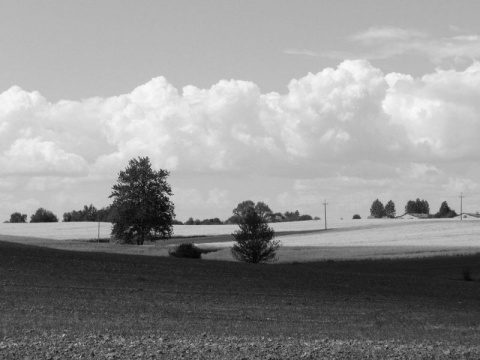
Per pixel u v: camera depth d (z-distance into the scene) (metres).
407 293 48.19
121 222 119.69
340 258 85.06
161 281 46.22
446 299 46.12
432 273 71.56
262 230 78.31
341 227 162.38
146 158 122.56
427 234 126.06
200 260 65.94
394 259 82.94
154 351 22.36
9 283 41.34
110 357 21.06
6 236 124.19
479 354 24.09
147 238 121.94
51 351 21.78
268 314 34.81
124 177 120.94
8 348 22.20
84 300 36.47
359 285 50.91
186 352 22.31
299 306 38.53
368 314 36.75
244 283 47.62
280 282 49.44
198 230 170.88
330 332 29.28
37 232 165.00
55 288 40.53
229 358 21.53
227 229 172.38
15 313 30.89
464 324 34.16
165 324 29.44
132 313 32.66
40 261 52.84
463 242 108.75
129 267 53.25
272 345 24.56
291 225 187.00
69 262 53.81
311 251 95.12
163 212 121.62
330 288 47.88
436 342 27.14
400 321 34.47
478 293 51.22
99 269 50.66
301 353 23.00
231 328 29.16
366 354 23.22
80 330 26.55
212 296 40.78
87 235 155.38
